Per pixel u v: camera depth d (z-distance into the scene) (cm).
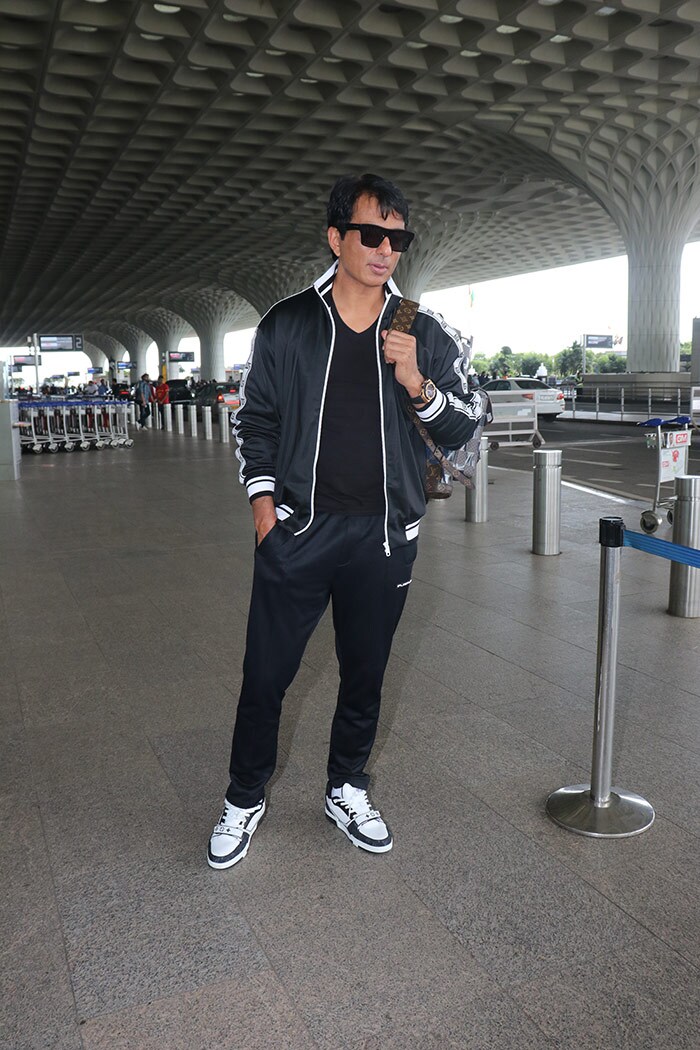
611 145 2500
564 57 1820
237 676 427
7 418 1322
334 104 2102
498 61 1831
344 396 237
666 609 526
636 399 2875
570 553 699
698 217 2753
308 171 2748
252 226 3644
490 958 216
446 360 245
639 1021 195
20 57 1772
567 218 3641
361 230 220
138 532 842
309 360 235
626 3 1536
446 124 2272
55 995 205
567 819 279
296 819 285
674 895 241
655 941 222
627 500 985
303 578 244
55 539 814
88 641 489
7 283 5678
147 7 1566
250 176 2828
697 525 497
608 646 273
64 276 5325
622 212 2736
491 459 1570
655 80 1939
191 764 329
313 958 217
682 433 733
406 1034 192
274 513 244
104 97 1975
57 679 426
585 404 3403
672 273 2738
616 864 257
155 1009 200
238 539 793
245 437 250
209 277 5241
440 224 3662
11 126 2219
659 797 297
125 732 360
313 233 3819
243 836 263
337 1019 196
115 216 3428
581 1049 187
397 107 2095
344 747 272
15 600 584
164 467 1490
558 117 2278
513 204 3309
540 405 2627
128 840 275
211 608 554
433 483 262
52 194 3047
